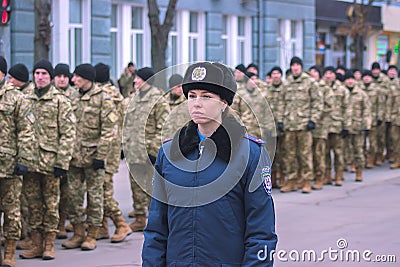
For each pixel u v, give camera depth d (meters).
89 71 8.47
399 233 9.20
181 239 3.79
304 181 12.99
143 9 22.72
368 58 37.72
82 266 7.76
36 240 8.19
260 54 27.72
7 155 7.25
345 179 14.90
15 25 18.45
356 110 14.41
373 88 16.69
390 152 17.73
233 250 3.75
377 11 37.16
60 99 7.93
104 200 8.95
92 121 8.48
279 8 28.34
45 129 7.87
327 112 13.45
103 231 9.23
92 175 8.52
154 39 16.42
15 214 7.50
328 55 33.75
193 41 24.84
